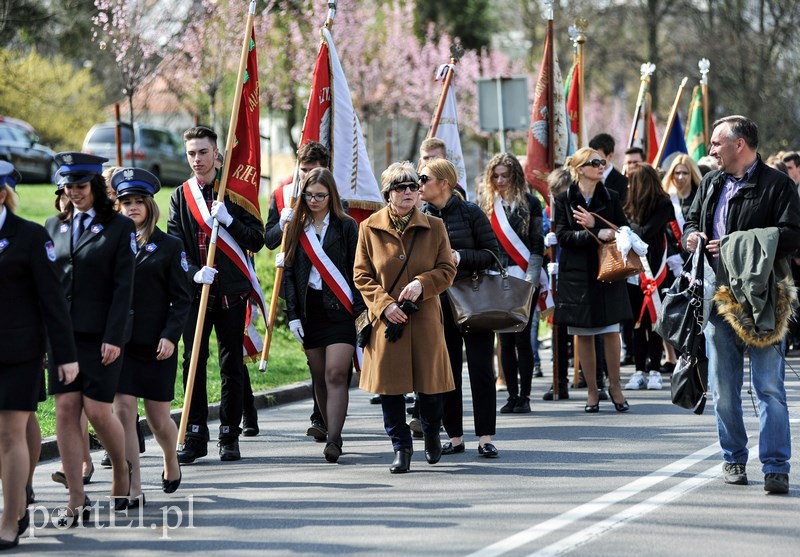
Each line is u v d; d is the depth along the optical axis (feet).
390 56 221.46
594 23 262.47
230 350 60.75
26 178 202.08
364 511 47.65
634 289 83.10
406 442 56.03
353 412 77.56
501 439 64.90
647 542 42.27
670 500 49.01
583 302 72.64
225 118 183.21
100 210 46.47
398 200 54.95
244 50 63.46
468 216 60.29
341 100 72.08
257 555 41.19
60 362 42.75
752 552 40.98
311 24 178.40
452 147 83.87
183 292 49.98
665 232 84.28
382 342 55.21
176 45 141.08
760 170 50.31
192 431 59.88
